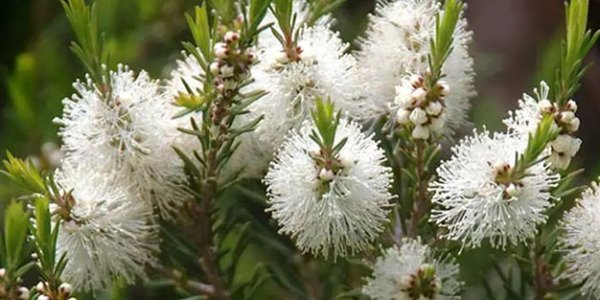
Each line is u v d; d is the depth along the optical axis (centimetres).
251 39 43
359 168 43
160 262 46
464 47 46
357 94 45
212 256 46
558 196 43
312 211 43
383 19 45
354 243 43
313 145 43
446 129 46
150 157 44
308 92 44
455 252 45
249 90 44
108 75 44
